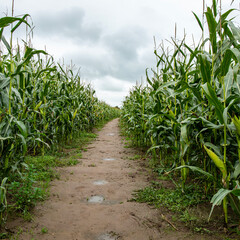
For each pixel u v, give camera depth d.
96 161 5.50
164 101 4.53
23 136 2.57
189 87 2.81
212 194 3.09
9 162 2.94
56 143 6.51
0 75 3.04
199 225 2.38
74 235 2.25
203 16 3.01
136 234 2.28
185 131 2.85
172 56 3.60
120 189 3.59
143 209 2.85
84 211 2.79
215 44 2.82
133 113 7.32
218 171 3.09
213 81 2.98
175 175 4.07
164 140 4.68
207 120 2.84
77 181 3.95
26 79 3.74
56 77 6.73
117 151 6.80
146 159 5.59
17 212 2.62
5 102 2.84
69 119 7.51
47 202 3.00
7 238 2.11
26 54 2.83
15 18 2.25
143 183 3.86
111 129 13.52
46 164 4.79
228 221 2.44
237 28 2.54
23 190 2.97
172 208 2.80
